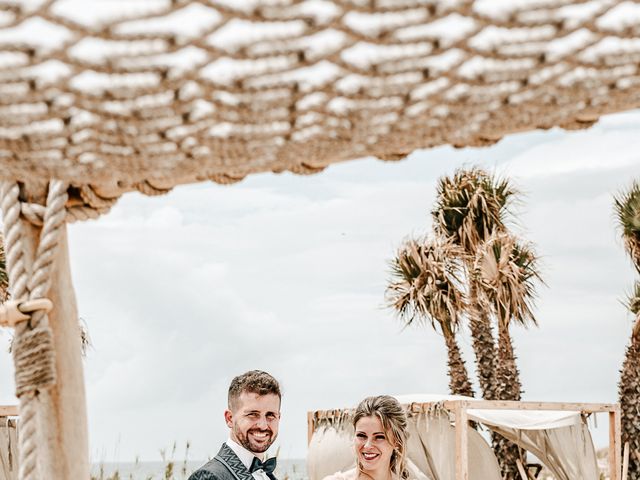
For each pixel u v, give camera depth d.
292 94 1.68
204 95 1.67
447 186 20.28
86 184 2.25
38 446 2.29
